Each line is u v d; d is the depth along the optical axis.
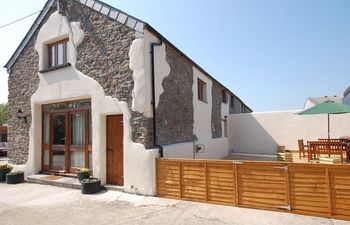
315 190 5.34
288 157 12.61
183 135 10.18
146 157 7.24
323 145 9.49
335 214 5.16
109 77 8.14
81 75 8.76
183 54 9.93
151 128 7.67
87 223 5.40
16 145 10.65
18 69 10.83
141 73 7.55
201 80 12.90
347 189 5.08
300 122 15.65
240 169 6.07
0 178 10.04
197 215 5.60
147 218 5.53
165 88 8.73
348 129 14.41
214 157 13.99
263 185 5.82
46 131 10.23
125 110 7.71
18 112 10.52
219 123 15.82
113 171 8.17
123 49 7.94
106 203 6.68
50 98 9.57
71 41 9.12
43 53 10.02
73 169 9.26
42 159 10.20
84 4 8.89
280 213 5.55
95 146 8.26
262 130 16.70
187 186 6.68
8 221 5.70
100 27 8.48
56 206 6.61
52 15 9.82
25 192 8.13
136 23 7.70
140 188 7.28
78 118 9.30
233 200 6.11
